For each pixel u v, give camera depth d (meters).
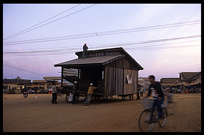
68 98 14.63
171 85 48.25
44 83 40.81
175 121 7.34
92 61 14.99
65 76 16.67
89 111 9.93
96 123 6.98
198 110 10.05
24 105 12.41
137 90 19.36
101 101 16.34
